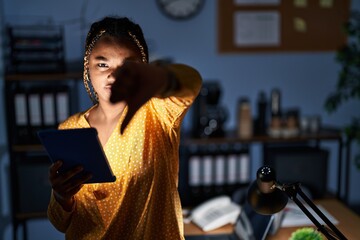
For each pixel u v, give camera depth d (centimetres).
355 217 216
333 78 333
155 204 102
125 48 95
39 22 298
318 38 325
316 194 305
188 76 70
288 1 318
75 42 304
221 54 318
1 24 293
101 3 302
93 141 89
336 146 344
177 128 95
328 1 322
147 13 307
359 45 319
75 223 110
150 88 61
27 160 295
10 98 278
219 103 324
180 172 300
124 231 105
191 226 212
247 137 298
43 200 286
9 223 320
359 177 352
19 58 289
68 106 282
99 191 105
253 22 317
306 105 335
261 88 328
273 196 146
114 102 60
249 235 184
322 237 173
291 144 338
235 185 304
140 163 100
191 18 312
